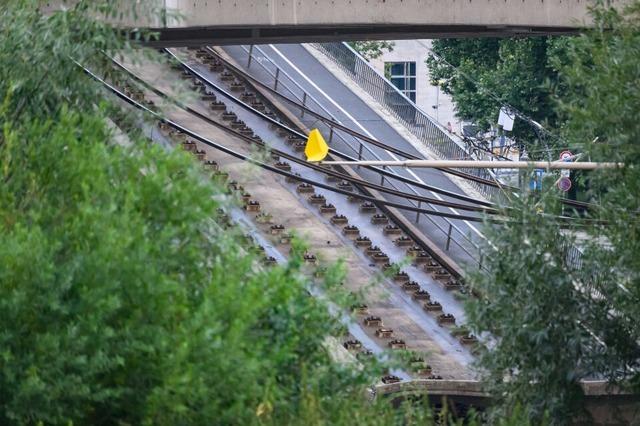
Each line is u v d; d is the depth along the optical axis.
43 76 36.31
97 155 30.30
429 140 134.50
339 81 144.38
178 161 30.78
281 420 29.39
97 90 36.88
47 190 30.44
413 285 105.38
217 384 27.34
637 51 45.28
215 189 31.69
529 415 44.28
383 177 123.19
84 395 26.48
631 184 45.16
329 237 111.50
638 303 45.78
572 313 46.22
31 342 26.67
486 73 150.50
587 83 46.09
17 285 26.58
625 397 51.41
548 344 46.16
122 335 26.89
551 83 50.19
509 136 152.00
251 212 111.25
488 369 47.97
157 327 27.09
